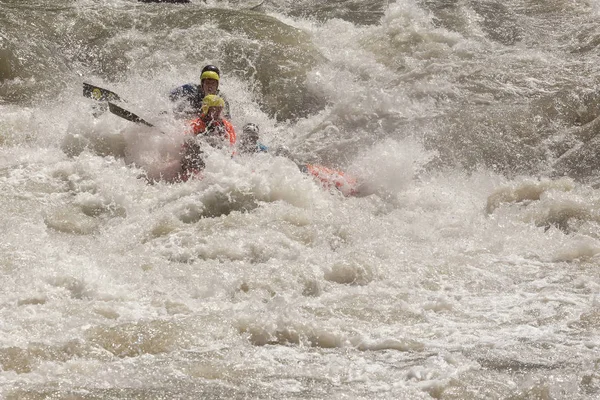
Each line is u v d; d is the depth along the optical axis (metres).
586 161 35.69
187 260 22.58
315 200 28.45
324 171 31.27
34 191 27.78
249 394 15.04
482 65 45.53
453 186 32.41
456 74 44.53
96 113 33.12
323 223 26.19
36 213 25.72
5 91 40.62
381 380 15.86
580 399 15.16
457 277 22.34
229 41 46.25
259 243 23.69
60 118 36.34
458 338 18.11
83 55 44.97
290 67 44.78
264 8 56.69
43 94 40.75
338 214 27.44
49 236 24.00
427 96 42.34
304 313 19.20
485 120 38.72
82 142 32.38
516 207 28.31
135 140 32.19
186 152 31.62
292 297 20.25
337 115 41.09
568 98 40.47
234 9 52.25
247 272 21.59
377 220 27.34
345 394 15.12
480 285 21.77
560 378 15.79
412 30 49.66
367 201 29.78
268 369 16.27
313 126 40.75
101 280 20.36
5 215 25.25
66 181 29.11
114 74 43.97
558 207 27.70
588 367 16.47
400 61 46.84
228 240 23.97
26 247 22.42
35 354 16.20
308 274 21.52
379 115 40.59
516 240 25.50
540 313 19.73
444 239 25.70
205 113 32.47
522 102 40.69
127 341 17.06
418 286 21.56
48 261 21.38
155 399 14.57
